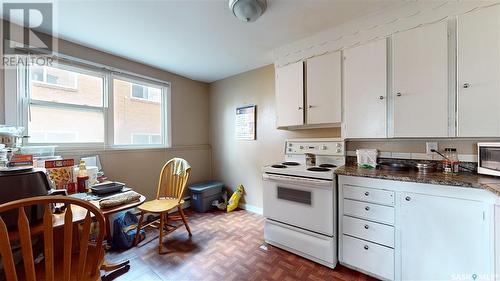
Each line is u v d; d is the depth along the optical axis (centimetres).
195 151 346
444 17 153
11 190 99
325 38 209
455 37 151
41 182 108
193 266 178
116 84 256
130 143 270
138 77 273
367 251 161
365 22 186
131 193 146
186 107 337
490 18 139
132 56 255
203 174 359
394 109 174
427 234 138
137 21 180
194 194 314
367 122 188
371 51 184
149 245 211
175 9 164
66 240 89
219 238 227
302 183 186
